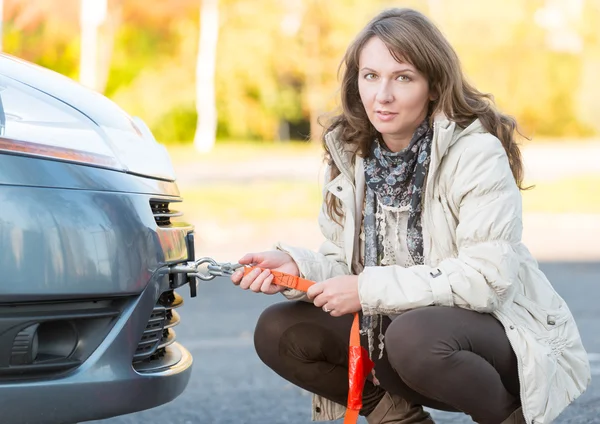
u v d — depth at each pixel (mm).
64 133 2537
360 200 2943
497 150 2719
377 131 2916
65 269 2402
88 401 2473
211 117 32125
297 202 16672
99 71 26109
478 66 33406
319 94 31938
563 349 2715
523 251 2828
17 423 2393
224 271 2814
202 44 31516
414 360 2623
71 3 21656
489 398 2658
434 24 2799
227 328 6496
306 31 31906
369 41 2783
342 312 2719
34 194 2395
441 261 2773
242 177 21312
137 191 2617
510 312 2705
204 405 4305
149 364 2736
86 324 2500
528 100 35812
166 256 2668
